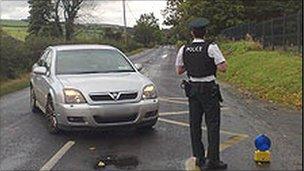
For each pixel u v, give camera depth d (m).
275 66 17.89
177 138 8.26
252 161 6.76
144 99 8.21
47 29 55.59
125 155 7.19
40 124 9.77
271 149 7.37
